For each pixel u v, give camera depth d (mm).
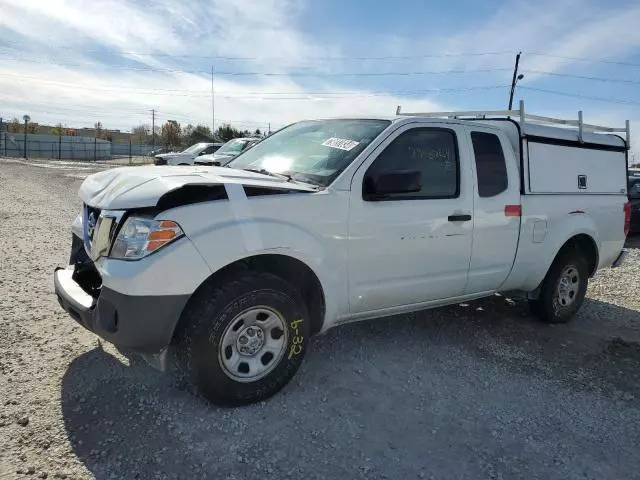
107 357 3898
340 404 3477
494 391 3807
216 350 3154
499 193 4578
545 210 4949
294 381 3750
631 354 4684
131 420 3121
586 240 5523
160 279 2979
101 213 3250
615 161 5863
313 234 3506
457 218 4227
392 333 4828
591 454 3107
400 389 3738
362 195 3734
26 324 4449
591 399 3781
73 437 2922
